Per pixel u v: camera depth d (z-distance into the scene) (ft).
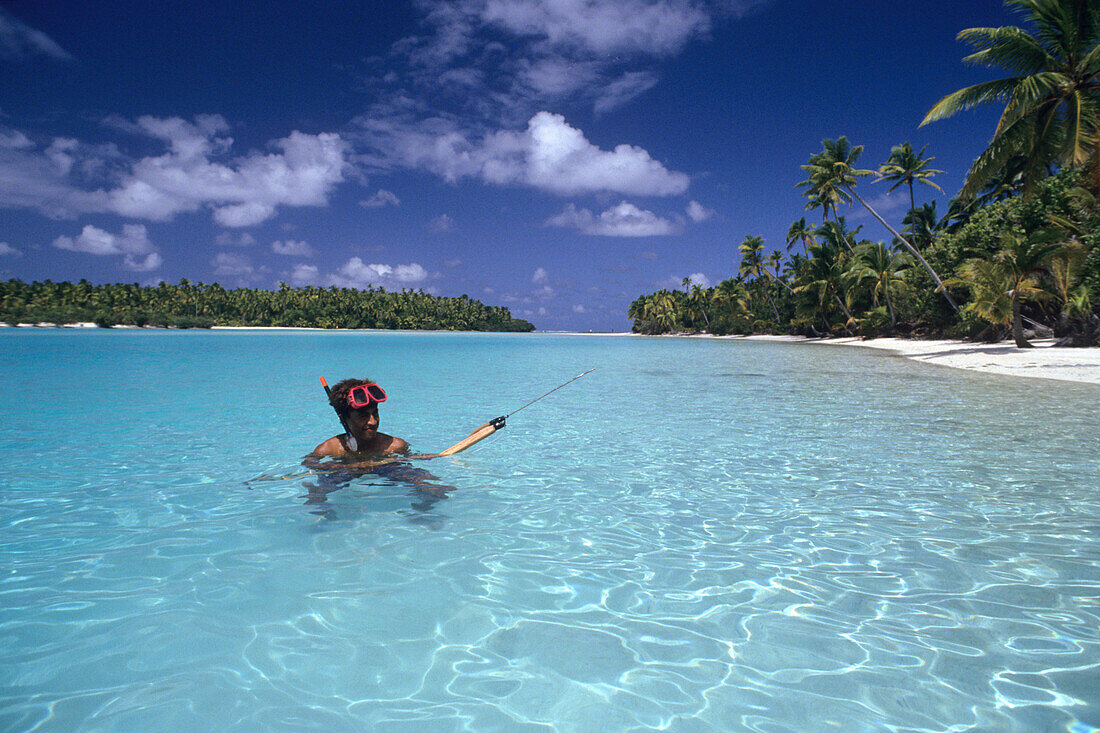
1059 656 7.54
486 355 97.66
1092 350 72.54
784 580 9.90
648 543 11.60
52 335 173.47
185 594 9.12
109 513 13.00
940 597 9.25
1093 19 68.80
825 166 150.61
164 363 64.95
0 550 10.87
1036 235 77.61
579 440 22.39
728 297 290.15
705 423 26.63
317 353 95.61
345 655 7.49
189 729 6.00
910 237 161.79
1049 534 12.14
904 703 6.56
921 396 37.78
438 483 15.40
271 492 14.55
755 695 6.73
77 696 6.57
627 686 6.88
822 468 17.99
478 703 6.53
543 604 8.96
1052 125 72.08
